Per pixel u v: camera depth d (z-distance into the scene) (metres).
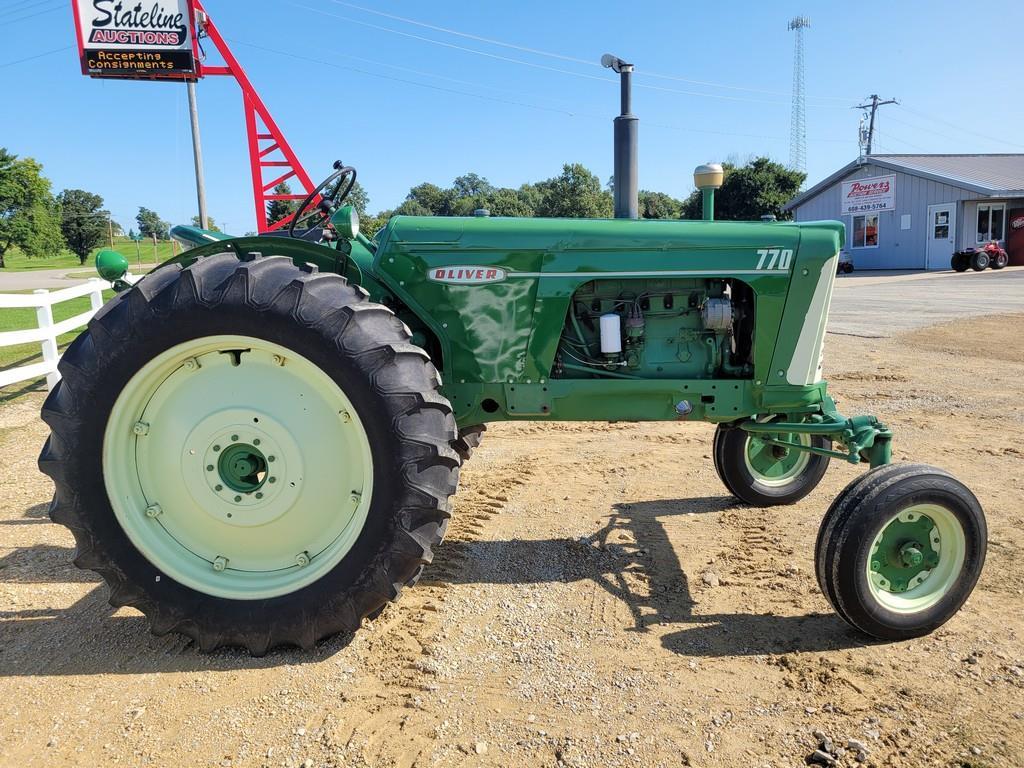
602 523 4.10
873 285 20.34
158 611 2.77
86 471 2.70
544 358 3.30
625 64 3.82
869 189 28.86
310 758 2.22
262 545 2.90
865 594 2.74
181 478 2.86
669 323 3.45
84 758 2.24
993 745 2.22
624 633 2.93
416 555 2.70
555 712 2.43
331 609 2.74
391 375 2.66
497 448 5.70
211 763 2.21
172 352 2.71
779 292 3.30
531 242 3.21
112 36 14.11
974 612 3.06
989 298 15.48
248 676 2.67
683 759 2.19
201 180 15.52
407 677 2.64
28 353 10.27
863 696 2.48
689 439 5.93
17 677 2.68
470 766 2.18
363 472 2.79
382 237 3.24
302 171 13.11
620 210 3.91
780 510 4.27
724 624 3.00
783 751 2.22
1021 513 4.08
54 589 3.40
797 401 3.40
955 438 5.58
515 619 3.05
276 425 2.81
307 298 2.67
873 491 2.74
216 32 14.18
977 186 24.62
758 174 36.78
